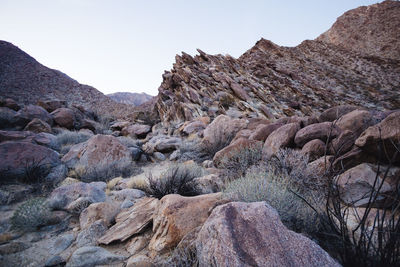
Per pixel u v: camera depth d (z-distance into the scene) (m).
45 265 2.72
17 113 12.70
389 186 2.69
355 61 45.88
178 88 20.75
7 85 44.62
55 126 14.47
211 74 22.72
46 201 4.21
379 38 67.56
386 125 2.96
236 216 2.11
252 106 16.98
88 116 19.95
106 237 3.18
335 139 3.85
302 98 23.91
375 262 1.90
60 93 49.28
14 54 58.09
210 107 16.08
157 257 2.57
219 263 1.77
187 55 25.44
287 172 3.76
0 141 8.17
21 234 3.48
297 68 39.94
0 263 2.70
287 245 1.83
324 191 3.11
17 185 5.55
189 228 2.72
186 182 4.20
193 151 8.16
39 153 6.61
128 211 3.85
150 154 9.56
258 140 5.84
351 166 3.22
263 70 31.20
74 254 2.75
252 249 1.81
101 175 6.44
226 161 5.21
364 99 27.73
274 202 2.71
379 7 77.50
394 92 29.89
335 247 2.29
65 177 6.50
